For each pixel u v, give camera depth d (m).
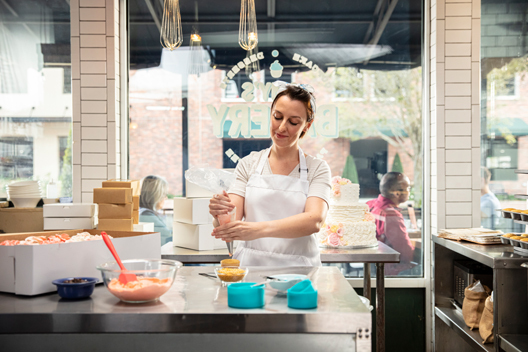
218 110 3.79
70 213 2.98
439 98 3.56
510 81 3.70
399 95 3.78
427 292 3.66
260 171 2.17
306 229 1.87
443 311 3.24
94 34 3.56
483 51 3.70
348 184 3.34
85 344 1.34
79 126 3.57
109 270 1.41
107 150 3.58
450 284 3.38
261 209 2.09
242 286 1.40
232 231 1.71
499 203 3.69
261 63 3.79
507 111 3.70
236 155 3.80
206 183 1.77
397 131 3.78
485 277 3.02
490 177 3.70
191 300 1.43
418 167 3.77
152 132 3.79
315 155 3.78
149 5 3.77
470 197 3.56
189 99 3.79
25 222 3.24
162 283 1.41
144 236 1.87
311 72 3.78
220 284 1.66
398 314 3.69
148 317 1.29
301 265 2.07
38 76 3.75
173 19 2.72
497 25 3.70
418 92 3.78
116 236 2.07
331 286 1.61
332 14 3.79
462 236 3.02
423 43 3.76
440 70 3.56
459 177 3.56
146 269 1.58
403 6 3.78
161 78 3.78
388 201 3.77
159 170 3.80
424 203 3.72
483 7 3.70
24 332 1.30
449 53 3.55
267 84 3.79
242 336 1.32
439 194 3.57
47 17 3.74
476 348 2.68
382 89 3.78
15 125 3.75
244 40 2.92
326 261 2.93
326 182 2.08
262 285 1.44
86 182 3.58
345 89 3.78
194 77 3.79
